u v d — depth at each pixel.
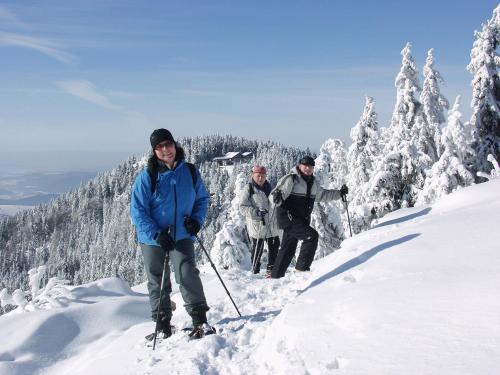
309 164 6.61
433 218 6.07
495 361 1.89
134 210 4.15
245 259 15.74
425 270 3.43
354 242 6.67
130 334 4.57
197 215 4.36
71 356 4.58
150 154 4.25
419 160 16.70
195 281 4.20
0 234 162.38
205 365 3.23
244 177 16.48
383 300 2.91
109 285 6.66
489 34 16.58
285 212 6.73
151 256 4.27
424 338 2.27
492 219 4.71
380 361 2.18
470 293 2.65
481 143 16.69
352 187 20.58
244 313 4.73
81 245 142.50
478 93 16.92
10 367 4.16
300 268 6.63
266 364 2.83
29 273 6.06
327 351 2.49
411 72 18.17
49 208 172.00
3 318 5.22
